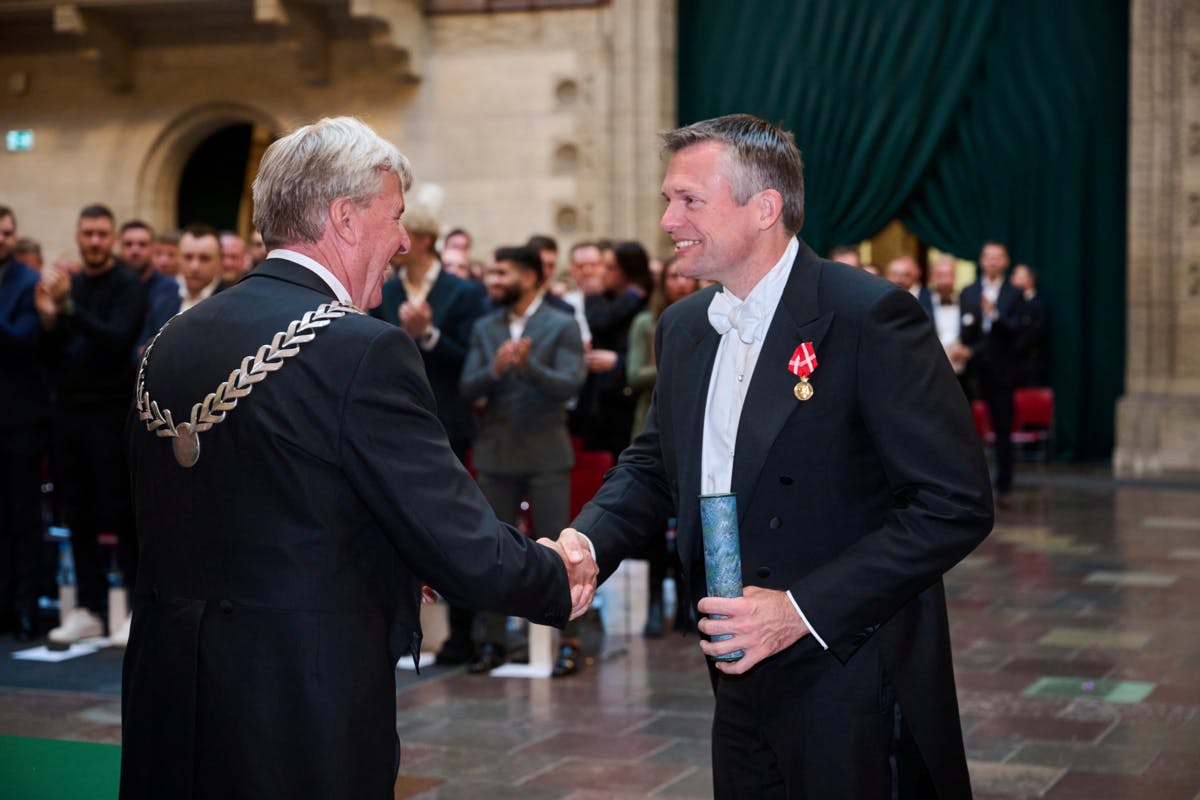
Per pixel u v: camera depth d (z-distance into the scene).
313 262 2.31
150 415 2.26
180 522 2.21
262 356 2.19
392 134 13.55
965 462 2.38
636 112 13.08
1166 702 5.15
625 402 7.00
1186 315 12.60
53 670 5.95
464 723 5.09
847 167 13.22
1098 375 13.23
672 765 4.55
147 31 13.84
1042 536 8.98
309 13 13.13
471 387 5.77
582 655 6.20
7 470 6.58
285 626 2.14
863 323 2.44
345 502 2.19
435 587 2.25
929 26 13.03
